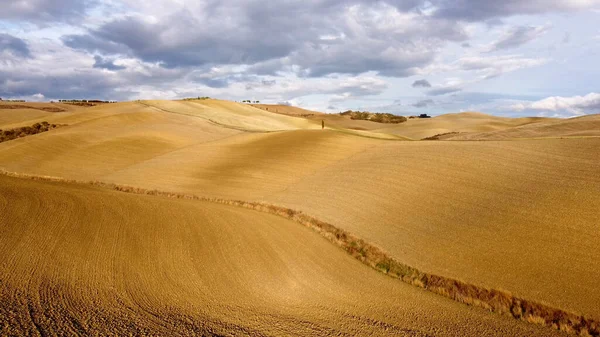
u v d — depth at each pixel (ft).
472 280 44.91
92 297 37.29
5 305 33.19
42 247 50.31
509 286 42.93
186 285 43.01
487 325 37.22
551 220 54.54
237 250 55.36
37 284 38.91
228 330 33.22
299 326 35.14
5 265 43.29
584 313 37.65
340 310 39.40
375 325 36.22
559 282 42.60
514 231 53.88
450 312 40.06
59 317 32.09
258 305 39.42
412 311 39.93
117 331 30.68
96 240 54.90
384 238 58.54
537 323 37.78
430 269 48.47
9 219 60.44
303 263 52.42
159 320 33.76
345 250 58.03
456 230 57.57
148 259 49.75
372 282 47.50
